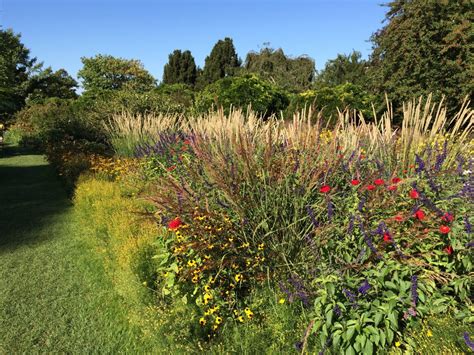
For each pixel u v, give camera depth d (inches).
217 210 116.7
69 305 134.4
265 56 975.6
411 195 96.2
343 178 121.4
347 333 81.0
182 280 108.3
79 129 486.0
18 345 113.0
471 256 90.1
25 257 175.2
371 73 395.9
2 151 610.2
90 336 117.3
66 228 214.5
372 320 82.6
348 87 399.9
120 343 113.5
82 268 163.0
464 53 323.0
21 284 149.5
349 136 144.6
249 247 108.0
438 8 328.2
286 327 97.1
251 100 439.5
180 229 109.8
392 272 91.4
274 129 141.6
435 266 96.3
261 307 104.6
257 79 459.8
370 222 101.6
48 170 413.7
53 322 124.4
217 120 185.3
